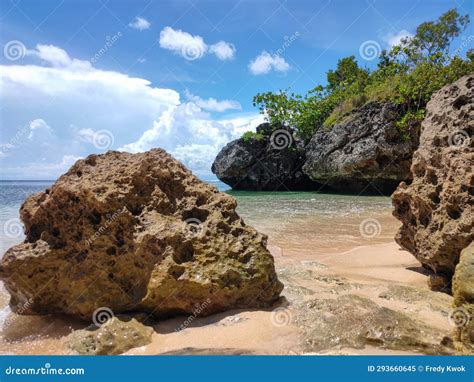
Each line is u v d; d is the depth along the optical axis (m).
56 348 4.65
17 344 4.79
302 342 4.52
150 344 4.61
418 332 4.50
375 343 4.43
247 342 4.55
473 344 4.12
